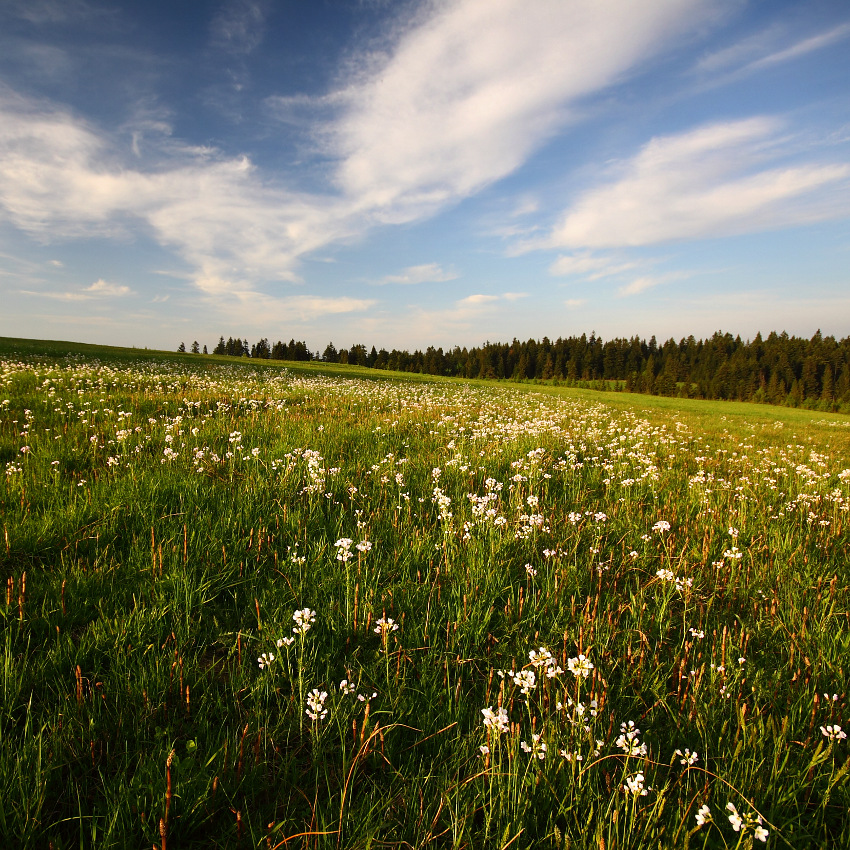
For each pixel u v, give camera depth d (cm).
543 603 346
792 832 190
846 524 548
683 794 204
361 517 484
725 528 523
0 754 195
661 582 371
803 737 235
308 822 192
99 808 189
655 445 1154
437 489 514
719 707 250
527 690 233
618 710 252
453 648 294
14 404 920
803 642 308
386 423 1084
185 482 504
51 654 257
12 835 173
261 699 249
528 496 568
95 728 219
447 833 191
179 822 184
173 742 215
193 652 280
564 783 204
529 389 4931
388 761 212
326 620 306
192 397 1241
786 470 873
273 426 926
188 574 338
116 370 2112
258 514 457
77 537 378
